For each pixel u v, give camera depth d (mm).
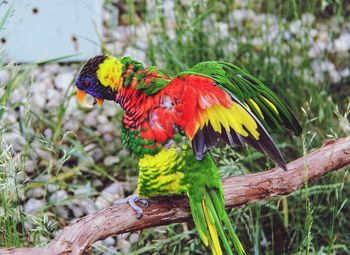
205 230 3543
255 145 3277
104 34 6621
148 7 6828
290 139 5477
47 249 3451
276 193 3961
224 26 6414
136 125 3527
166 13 6547
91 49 6535
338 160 4082
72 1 6449
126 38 6570
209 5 6168
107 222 3607
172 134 3486
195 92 3373
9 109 5684
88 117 5988
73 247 3506
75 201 5336
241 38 6191
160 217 3709
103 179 5582
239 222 4992
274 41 6016
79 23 6496
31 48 6438
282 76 5863
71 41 6508
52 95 6125
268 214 4930
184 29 5777
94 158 5727
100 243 5059
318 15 6660
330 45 6582
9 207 4254
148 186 3604
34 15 6395
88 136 5863
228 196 3865
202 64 3594
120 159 5719
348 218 5180
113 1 6855
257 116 3650
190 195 3566
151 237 5129
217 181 3578
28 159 5500
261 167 5309
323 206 5090
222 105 3332
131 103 3537
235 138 3291
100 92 3662
